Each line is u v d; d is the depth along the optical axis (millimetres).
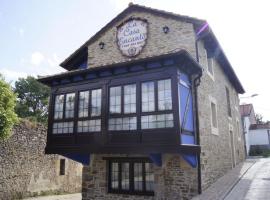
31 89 32188
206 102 10523
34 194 14477
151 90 8266
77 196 15727
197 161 8703
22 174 13891
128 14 11312
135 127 8289
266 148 30484
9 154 13320
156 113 8000
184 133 7992
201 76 9547
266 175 11969
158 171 9000
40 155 15195
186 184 8570
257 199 7707
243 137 21438
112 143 8562
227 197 8141
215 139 11352
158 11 10383
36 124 15164
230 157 14375
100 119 8984
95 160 10445
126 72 8836
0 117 10914
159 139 7789
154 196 8922
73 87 9867
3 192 12734
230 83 17203
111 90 9039
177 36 9891
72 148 9305
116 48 11242
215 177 10586
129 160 9609
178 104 7691
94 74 9414
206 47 11352
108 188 9992
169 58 7941
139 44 10664
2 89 11445
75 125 9469
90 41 11992
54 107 10188
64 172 16953
